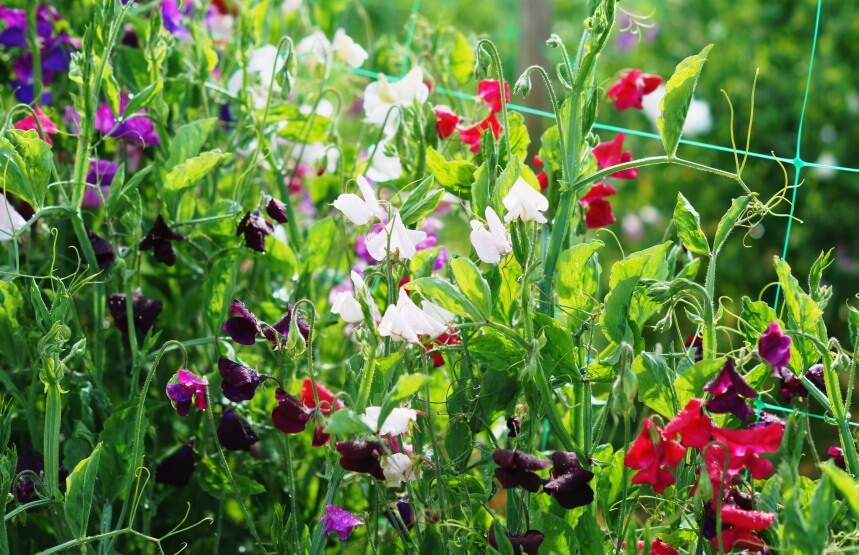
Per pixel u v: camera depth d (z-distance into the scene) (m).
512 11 6.73
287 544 1.78
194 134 2.10
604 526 1.86
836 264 4.23
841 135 4.50
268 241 2.12
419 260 1.84
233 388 1.67
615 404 1.43
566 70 1.69
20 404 2.14
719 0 4.88
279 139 2.56
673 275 1.90
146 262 2.54
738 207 1.63
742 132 4.54
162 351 1.66
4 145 1.83
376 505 1.80
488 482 1.75
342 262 2.66
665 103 1.58
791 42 4.68
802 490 1.64
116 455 1.82
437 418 2.10
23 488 1.77
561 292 1.71
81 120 1.98
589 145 1.87
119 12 2.03
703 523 1.52
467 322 1.68
